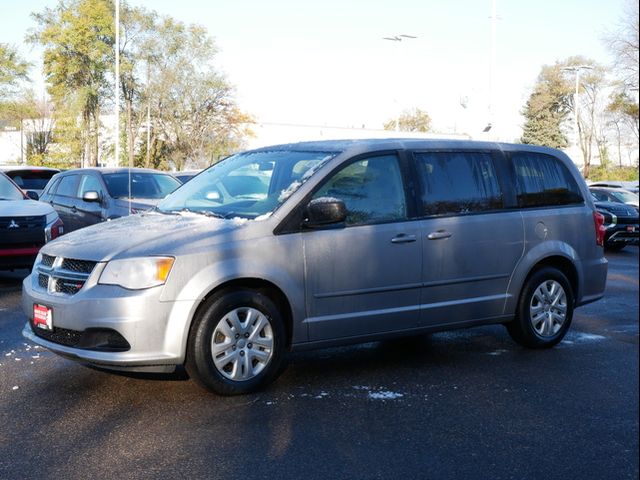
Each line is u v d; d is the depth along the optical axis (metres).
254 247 5.20
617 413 4.90
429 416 4.83
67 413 4.81
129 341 4.85
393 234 5.75
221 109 54.19
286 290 5.30
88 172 12.33
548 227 6.64
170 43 52.47
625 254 16.92
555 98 49.75
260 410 4.90
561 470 3.97
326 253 5.46
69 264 5.19
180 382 5.51
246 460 4.07
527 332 6.57
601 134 41.44
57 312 5.07
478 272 6.20
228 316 5.11
